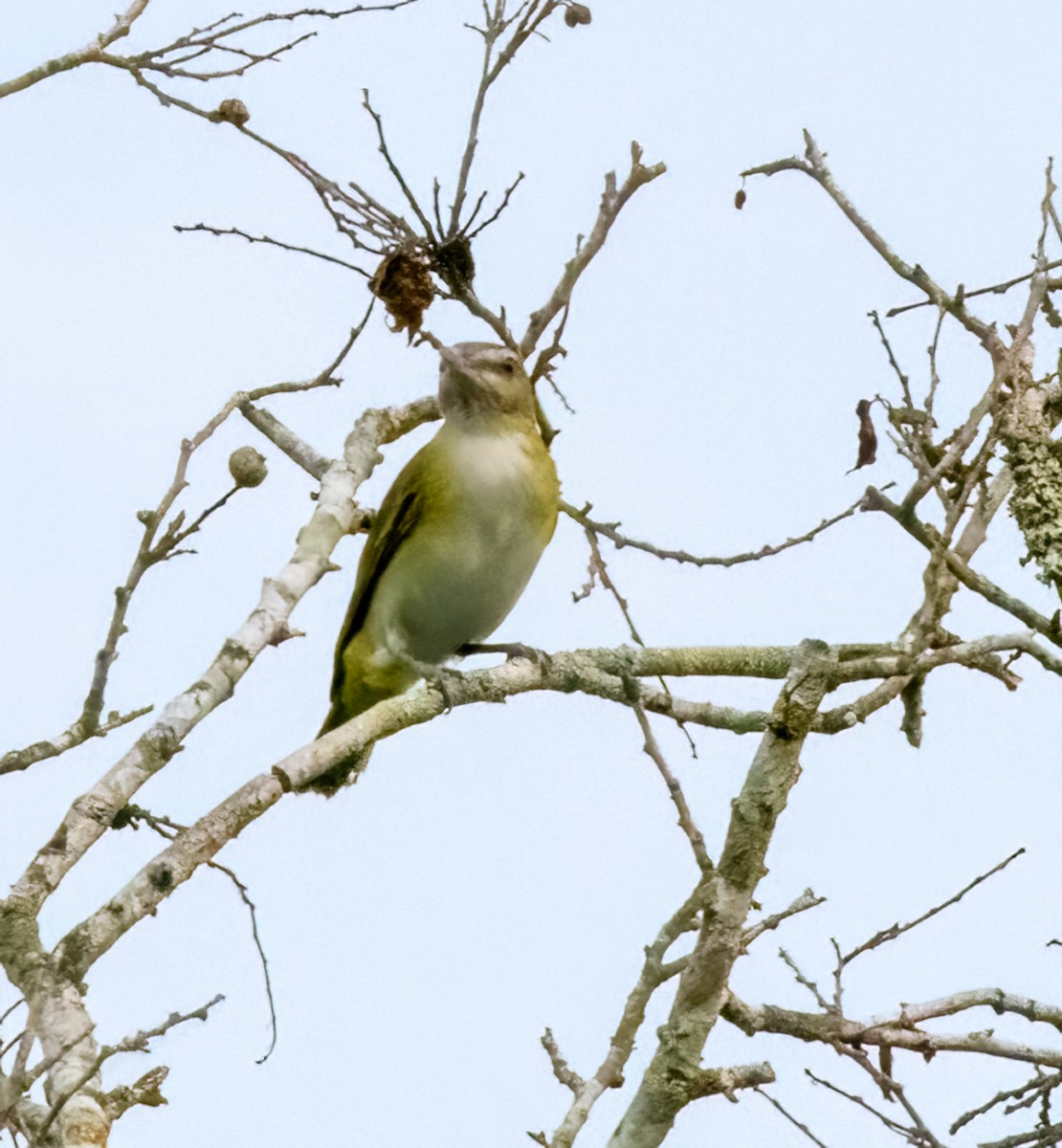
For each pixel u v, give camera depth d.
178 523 9.46
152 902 9.07
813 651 8.94
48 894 9.30
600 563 11.02
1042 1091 9.80
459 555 11.92
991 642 10.80
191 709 9.96
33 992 8.76
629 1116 8.83
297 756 9.73
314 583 11.27
